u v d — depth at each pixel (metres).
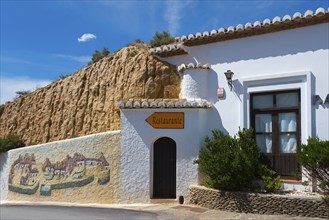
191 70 13.36
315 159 9.66
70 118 20.70
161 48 15.10
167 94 15.90
